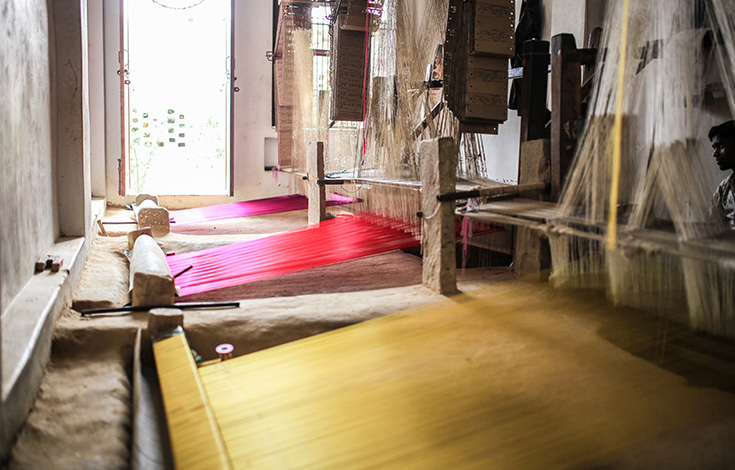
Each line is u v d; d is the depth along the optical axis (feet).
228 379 7.32
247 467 5.37
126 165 29.22
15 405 6.18
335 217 20.39
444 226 11.25
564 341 8.19
